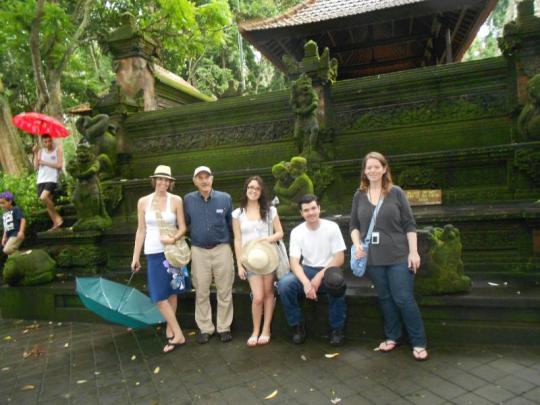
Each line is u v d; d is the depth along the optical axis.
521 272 3.89
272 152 5.92
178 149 6.45
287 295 3.51
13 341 4.27
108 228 5.50
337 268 3.37
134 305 3.93
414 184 4.86
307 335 3.79
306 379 2.95
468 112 5.05
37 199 7.54
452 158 4.67
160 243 3.65
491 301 3.21
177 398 2.83
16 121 6.78
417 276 3.42
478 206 4.41
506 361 2.98
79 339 4.20
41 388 3.14
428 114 5.21
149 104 7.54
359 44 10.32
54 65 11.20
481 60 4.90
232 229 3.94
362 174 3.22
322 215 4.83
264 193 3.70
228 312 3.85
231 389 2.89
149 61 7.65
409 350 3.29
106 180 6.34
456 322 3.34
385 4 7.99
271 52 9.83
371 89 5.36
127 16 7.31
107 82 16.81
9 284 5.14
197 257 3.77
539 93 4.16
